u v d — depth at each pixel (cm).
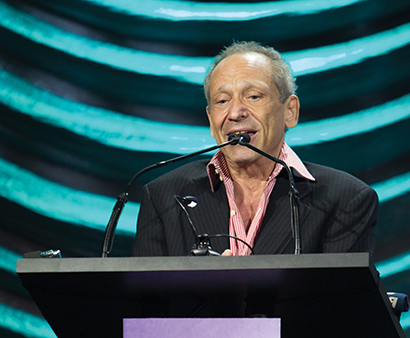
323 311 360
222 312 381
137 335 331
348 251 552
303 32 1090
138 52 1123
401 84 1039
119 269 317
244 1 1121
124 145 1095
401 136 1026
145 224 629
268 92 607
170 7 1131
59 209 1075
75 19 1131
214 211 599
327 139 1052
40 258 332
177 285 339
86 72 1117
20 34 1121
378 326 369
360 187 591
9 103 1100
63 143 1096
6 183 1077
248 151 591
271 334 318
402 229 998
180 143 1093
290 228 552
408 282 980
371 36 1062
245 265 306
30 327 1032
